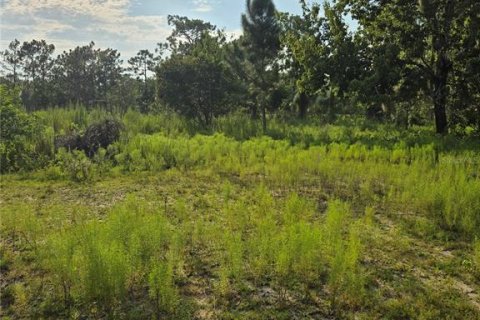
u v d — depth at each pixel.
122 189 10.67
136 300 5.21
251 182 11.15
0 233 7.35
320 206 8.90
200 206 8.99
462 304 5.07
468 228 7.09
